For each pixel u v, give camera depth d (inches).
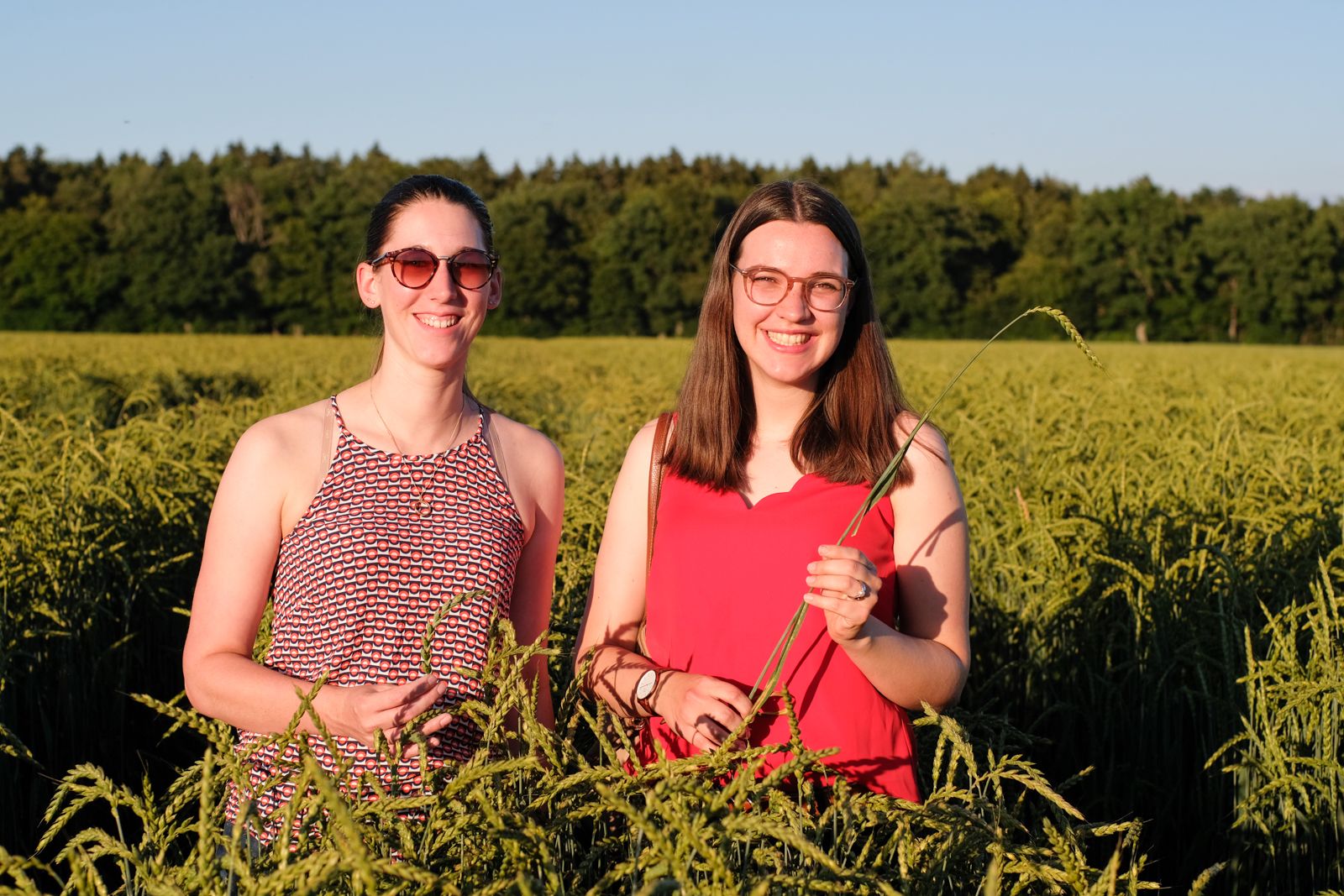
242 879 52.2
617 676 86.3
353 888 54.5
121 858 58.7
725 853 56.9
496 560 86.1
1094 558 145.0
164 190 3117.6
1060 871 60.9
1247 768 115.3
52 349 1135.6
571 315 3280.0
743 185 4724.4
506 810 62.7
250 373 799.1
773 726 83.0
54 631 143.4
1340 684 98.8
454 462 88.6
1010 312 3088.1
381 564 83.4
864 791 81.9
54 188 4301.2
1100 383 458.0
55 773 145.8
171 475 211.8
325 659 82.5
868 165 4877.0
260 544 86.0
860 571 73.7
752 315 84.2
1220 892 123.4
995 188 4370.1
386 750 66.5
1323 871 102.9
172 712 59.8
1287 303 2876.5
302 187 3489.2
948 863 64.1
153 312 3085.6
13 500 170.9
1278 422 339.0
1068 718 144.9
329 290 3149.6
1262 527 157.3
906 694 80.3
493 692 84.0
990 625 164.9
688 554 86.9
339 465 86.9
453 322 86.4
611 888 71.1
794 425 88.7
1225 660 124.0
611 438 276.5
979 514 187.0
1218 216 2982.3
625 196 3791.8
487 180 4687.5
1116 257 3029.0
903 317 3179.1
